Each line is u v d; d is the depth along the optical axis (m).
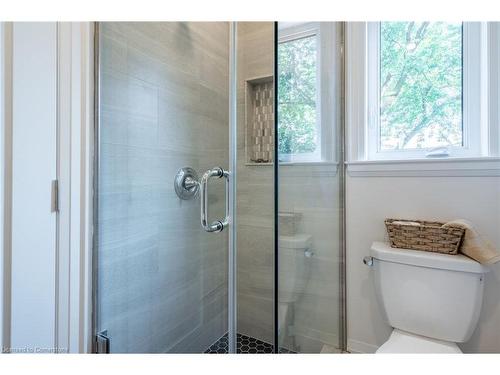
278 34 0.75
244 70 1.35
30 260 0.82
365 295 1.33
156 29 1.17
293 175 0.83
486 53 1.12
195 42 1.33
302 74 0.91
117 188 1.05
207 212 1.26
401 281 1.08
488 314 1.09
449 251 1.05
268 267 1.19
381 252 1.12
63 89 0.88
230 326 1.00
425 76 1.27
